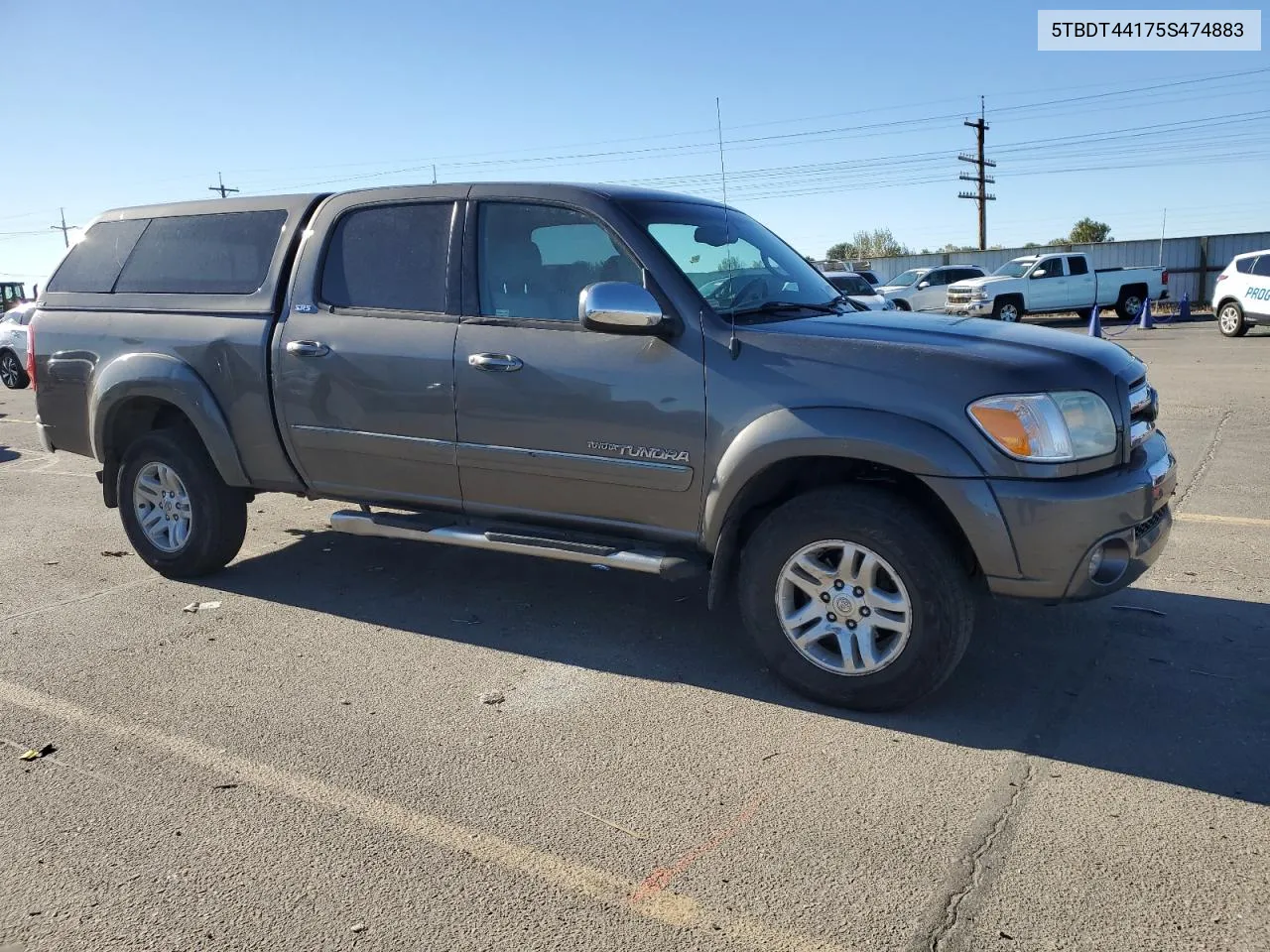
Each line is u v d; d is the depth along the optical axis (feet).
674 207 14.76
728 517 12.83
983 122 139.54
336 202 16.19
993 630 15.03
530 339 14.02
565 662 14.26
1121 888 8.77
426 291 15.08
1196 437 30.22
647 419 13.19
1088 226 217.77
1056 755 11.25
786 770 11.04
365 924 8.52
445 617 16.28
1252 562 18.08
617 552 13.58
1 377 59.82
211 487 17.69
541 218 14.39
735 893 8.84
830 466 12.76
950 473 11.36
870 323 13.24
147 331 17.49
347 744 11.84
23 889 9.08
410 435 15.10
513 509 14.80
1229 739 11.54
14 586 18.38
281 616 16.44
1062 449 11.31
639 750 11.58
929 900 8.68
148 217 18.42
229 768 11.29
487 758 11.45
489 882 9.09
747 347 12.62
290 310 16.17
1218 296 69.05
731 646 14.80
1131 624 15.19
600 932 8.36
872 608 12.06
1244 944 8.00
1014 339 12.59
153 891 9.02
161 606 17.07
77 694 13.37
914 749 11.46
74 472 30.86
